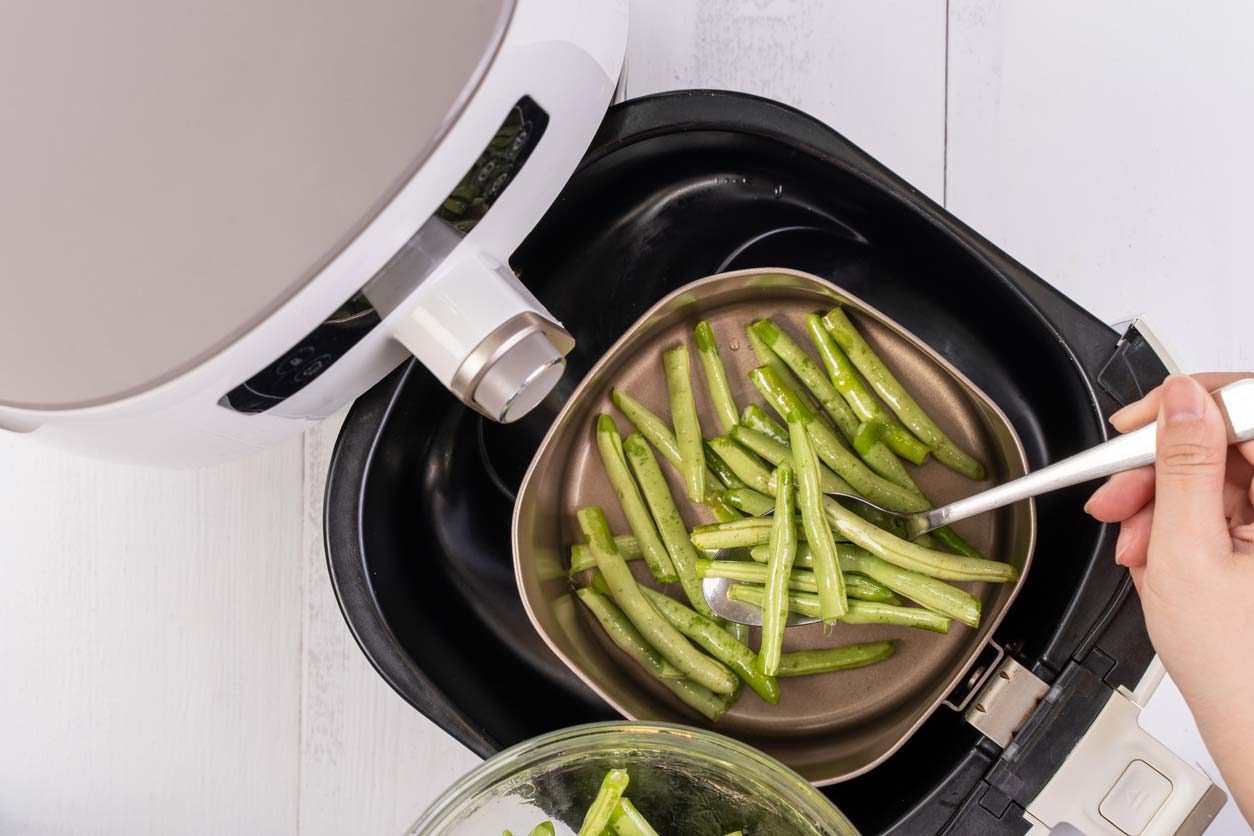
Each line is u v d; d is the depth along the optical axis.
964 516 0.72
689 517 0.86
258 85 0.46
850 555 0.78
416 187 0.45
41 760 0.98
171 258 0.47
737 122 0.75
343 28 0.46
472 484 0.88
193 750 0.97
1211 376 0.69
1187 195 0.97
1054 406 0.83
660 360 0.86
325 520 0.76
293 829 0.96
